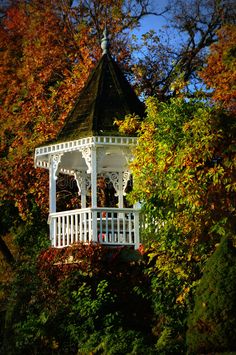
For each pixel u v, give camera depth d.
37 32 33.97
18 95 32.12
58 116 30.61
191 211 18.58
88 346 18.45
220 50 31.09
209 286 16.50
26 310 20.61
